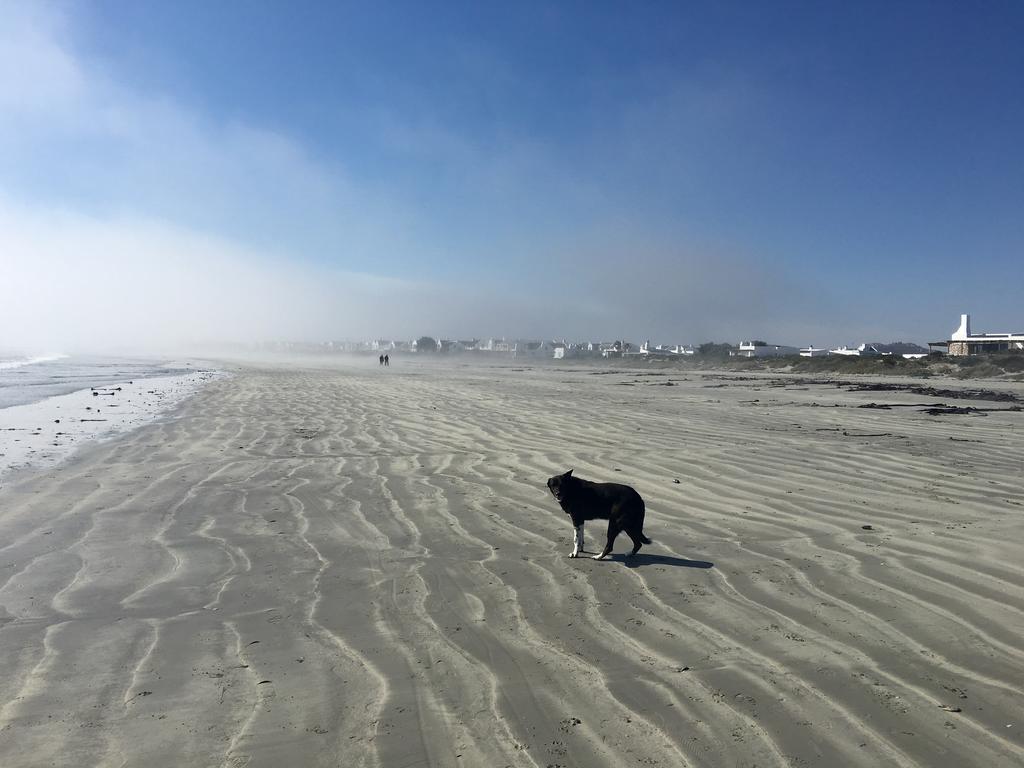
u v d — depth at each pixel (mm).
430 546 7051
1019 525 7512
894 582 5828
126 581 6020
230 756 3379
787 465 11297
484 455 12594
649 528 7691
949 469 10922
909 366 51781
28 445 14141
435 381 39094
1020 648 4555
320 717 3746
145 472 11125
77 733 3592
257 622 5094
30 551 6902
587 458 12094
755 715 3738
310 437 15172
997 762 3311
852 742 3484
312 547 7031
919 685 4074
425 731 3602
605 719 3707
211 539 7336
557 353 111562
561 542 7180
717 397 27172
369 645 4672
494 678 4184
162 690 4051
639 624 5012
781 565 6328
